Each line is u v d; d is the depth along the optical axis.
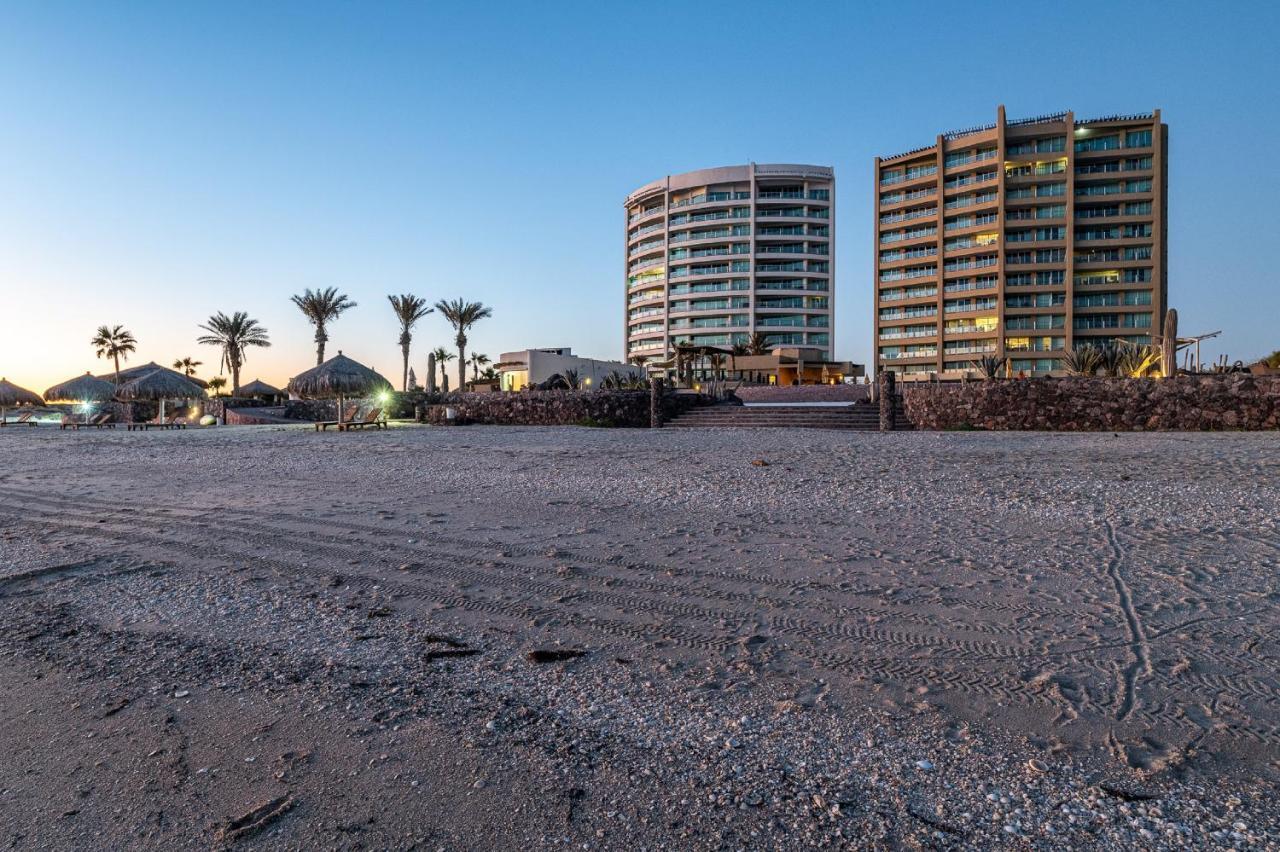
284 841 1.69
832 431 17.44
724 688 2.54
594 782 1.94
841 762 2.03
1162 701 2.36
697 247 93.06
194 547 4.87
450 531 5.28
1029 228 64.00
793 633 3.07
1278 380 14.62
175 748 2.15
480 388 49.56
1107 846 1.63
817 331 89.00
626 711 2.37
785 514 5.83
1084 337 62.88
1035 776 1.93
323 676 2.69
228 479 8.63
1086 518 5.46
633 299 100.19
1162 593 3.50
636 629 3.16
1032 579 3.79
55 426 28.47
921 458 10.11
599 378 49.56
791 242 89.81
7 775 2.00
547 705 2.43
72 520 5.96
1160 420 15.71
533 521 5.64
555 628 3.20
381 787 1.93
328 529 5.39
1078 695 2.42
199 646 3.02
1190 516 5.42
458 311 49.84
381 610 3.47
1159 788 1.86
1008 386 17.30
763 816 1.77
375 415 22.48
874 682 2.57
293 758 2.08
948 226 67.75
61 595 3.79
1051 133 63.06
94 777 1.99
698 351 44.91
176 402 31.23
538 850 1.65
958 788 1.88
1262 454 9.65
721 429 19.05
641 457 10.94
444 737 2.20
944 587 3.68
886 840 1.67
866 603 3.45
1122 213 62.62
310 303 45.22
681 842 1.67
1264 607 3.26
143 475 9.26
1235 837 1.65
